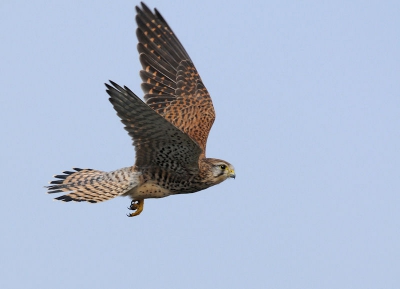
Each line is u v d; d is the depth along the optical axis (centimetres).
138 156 1407
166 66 1633
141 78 1608
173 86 1620
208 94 1639
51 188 1464
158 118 1229
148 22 1644
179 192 1485
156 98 1602
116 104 1227
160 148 1363
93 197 1427
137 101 1192
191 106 1603
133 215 1527
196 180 1465
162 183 1455
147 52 1627
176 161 1404
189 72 1645
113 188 1438
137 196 1480
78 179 1482
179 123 1571
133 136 1320
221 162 1495
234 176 1501
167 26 1661
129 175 1445
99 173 1491
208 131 1586
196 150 1345
